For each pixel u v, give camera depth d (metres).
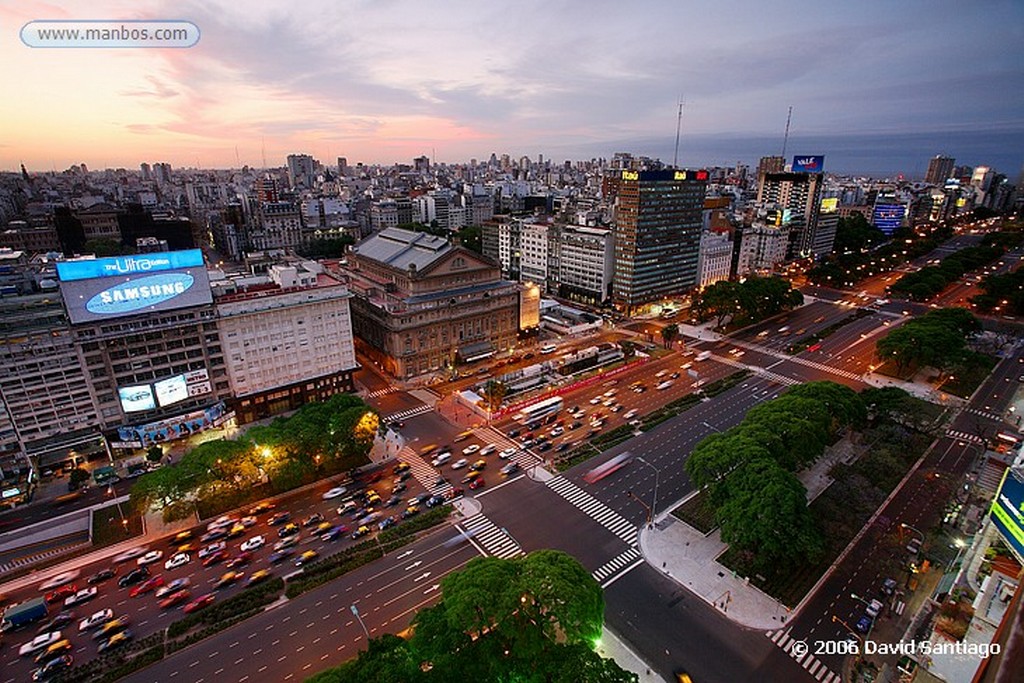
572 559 70.62
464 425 136.50
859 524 96.69
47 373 110.69
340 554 91.12
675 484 111.38
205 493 98.38
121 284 115.50
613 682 57.22
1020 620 35.00
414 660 59.66
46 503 105.88
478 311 175.12
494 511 103.00
